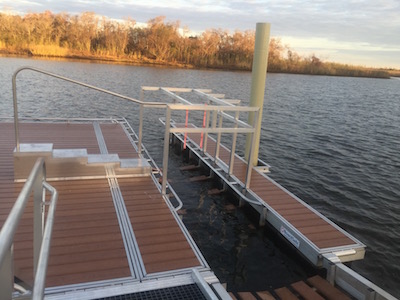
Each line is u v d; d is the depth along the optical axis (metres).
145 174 7.04
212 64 55.19
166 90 8.17
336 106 26.83
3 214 5.13
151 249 4.52
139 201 5.91
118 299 3.49
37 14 43.94
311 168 11.38
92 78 31.50
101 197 5.96
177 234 4.94
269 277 5.49
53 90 23.83
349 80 55.69
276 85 41.47
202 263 4.26
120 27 50.00
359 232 7.27
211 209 7.77
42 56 45.53
